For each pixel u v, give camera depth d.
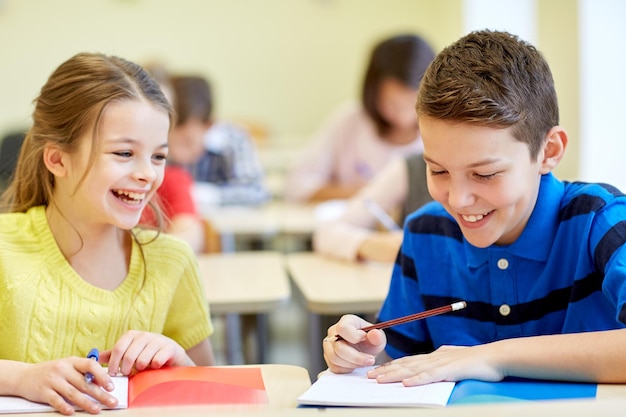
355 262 2.18
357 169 3.26
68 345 1.25
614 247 1.08
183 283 1.37
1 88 5.96
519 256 1.18
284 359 3.51
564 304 1.18
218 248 2.60
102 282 1.29
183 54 6.03
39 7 5.92
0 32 5.91
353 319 1.13
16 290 1.23
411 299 1.31
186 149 3.15
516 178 1.06
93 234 1.26
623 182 3.42
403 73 2.89
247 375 1.11
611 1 3.36
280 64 6.09
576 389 0.98
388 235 2.14
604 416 0.69
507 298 1.20
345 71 6.11
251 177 3.74
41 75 5.96
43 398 1.00
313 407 0.94
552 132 1.12
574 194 1.18
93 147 1.18
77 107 1.19
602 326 1.14
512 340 1.04
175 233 2.42
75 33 5.95
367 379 1.04
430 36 6.03
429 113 1.04
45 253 1.26
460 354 1.04
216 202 3.45
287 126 6.14
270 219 2.99
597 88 3.40
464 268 1.24
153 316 1.32
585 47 3.37
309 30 6.07
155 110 1.21
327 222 2.32
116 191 1.20
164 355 1.14
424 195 2.17
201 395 1.03
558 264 1.18
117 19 5.96
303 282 1.93
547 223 1.17
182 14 6.00
